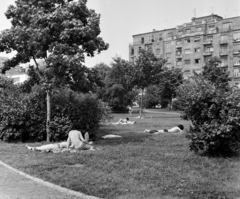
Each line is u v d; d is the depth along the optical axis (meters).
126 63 40.50
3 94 17.64
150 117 40.12
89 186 7.21
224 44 73.31
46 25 14.78
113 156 10.94
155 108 72.06
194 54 78.69
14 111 15.69
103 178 7.93
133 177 7.98
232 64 71.38
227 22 75.69
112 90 53.81
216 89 10.91
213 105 10.57
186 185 7.11
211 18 83.81
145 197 6.39
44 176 8.41
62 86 15.53
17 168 9.62
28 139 16.67
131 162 9.82
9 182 8.15
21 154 12.07
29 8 15.27
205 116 10.95
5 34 15.33
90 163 9.83
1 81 19.16
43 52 15.12
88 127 16.47
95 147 13.38
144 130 21.69
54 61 13.94
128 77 40.16
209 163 9.60
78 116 16.31
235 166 9.24
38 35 14.12
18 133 16.03
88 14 15.59
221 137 10.50
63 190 7.21
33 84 18.56
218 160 10.05
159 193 6.62
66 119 15.91
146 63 38.34
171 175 8.12
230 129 10.09
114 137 17.33
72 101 16.69
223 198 6.25
